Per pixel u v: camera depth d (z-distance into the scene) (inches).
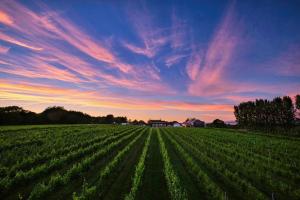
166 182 538.6
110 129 2332.7
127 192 477.4
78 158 817.5
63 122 4185.5
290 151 1028.5
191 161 710.5
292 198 449.7
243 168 677.3
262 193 477.4
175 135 1957.4
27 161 665.0
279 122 3061.0
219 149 1074.1
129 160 804.0
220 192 468.1
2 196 448.1
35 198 421.7
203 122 5029.5
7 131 1579.7
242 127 3550.7
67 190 483.5
